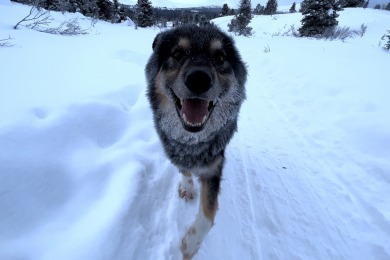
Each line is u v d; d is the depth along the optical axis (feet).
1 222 1.26
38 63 2.90
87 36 5.50
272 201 1.83
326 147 2.31
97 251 1.23
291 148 2.40
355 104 2.69
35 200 1.40
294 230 1.63
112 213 1.40
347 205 1.78
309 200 1.84
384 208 1.68
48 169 1.53
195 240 1.39
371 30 10.72
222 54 1.52
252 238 1.57
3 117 1.70
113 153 1.87
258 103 3.33
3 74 2.41
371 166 1.98
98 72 3.02
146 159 1.94
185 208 1.70
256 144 2.48
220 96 1.54
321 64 4.10
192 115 1.37
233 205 1.79
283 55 5.15
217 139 1.57
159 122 1.66
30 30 4.52
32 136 1.63
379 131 2.22
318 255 1.49
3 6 5.82
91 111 2.09
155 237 1.47
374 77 3.32
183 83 1.29
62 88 2.36
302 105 3.07
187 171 1.69
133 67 3.52
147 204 1.62
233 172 2.11
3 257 1.14
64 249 1.22
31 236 1.27
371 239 1.54
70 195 1.52
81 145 1.82
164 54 1.63
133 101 2.67
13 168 1.42
